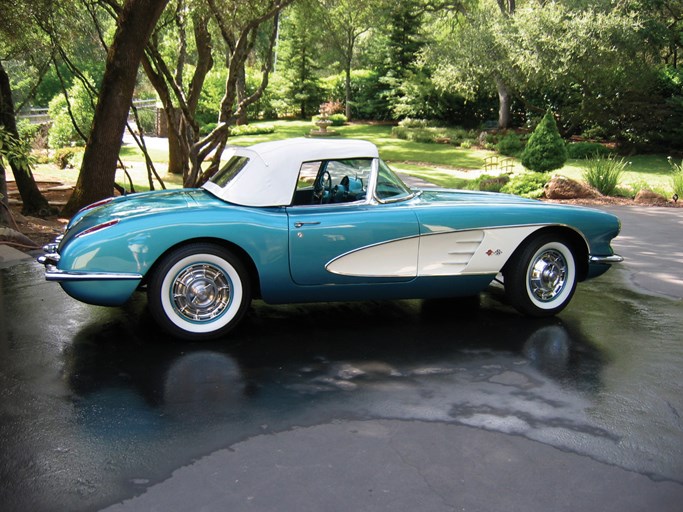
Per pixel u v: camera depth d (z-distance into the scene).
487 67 28.95
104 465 2.95
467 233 5.07
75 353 4.40
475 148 31.66
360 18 40.94
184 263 4.56
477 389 3.91
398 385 3.95
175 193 5.37
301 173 4.91
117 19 10.04
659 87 29.00
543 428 3.41
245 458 3.04
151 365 4.20
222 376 4.04
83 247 4.37
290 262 4.72
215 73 44.44
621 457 3.12
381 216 4.87
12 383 3.87
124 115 10.34
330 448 3.15
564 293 5.48
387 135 37.34
